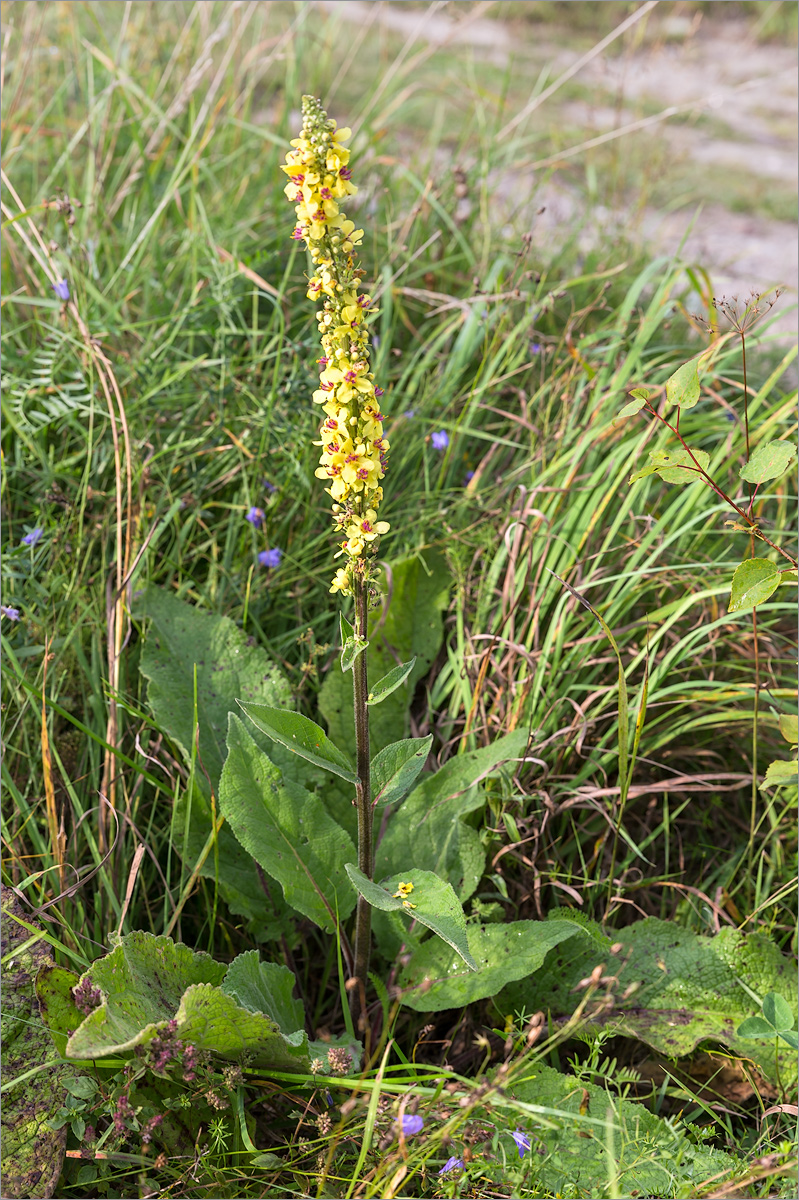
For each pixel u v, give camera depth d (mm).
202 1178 1846
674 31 8758
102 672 2598
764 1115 2006
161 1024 1696
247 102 4688
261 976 2037
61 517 2797
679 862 2643
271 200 4254
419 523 2924
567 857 2543
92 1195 1872
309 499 3064
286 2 6680
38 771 2451
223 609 2787
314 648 2545
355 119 4922
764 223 5883
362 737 1858
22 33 4438
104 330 3248
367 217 4148
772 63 8422
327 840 2213
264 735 2449
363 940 2078
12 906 2076
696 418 3164
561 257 4289
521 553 2760
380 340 3436
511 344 3383
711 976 2178
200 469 3117
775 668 2865
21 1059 1908
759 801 2738
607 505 2918
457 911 1794
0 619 2605
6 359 3182
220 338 3277
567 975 2223
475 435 3287
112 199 4145
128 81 3926
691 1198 1735
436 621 2730
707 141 7035
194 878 2158
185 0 5527
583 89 7184
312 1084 1900
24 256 3668
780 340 4410
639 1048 2262
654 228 5562
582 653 2648
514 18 8625
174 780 2432
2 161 3953
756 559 1931
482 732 2584
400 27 7676
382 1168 1766
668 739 2559
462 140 4980
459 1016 2283
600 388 3098
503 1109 1931
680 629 2838
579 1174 1846
